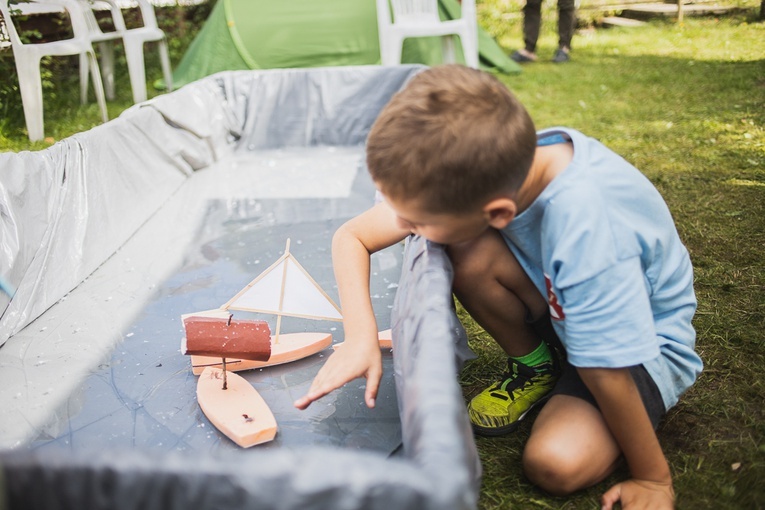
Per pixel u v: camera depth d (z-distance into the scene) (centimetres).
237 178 263
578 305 97
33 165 177
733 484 110
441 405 72
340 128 302
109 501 60
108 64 383
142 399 133
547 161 101
